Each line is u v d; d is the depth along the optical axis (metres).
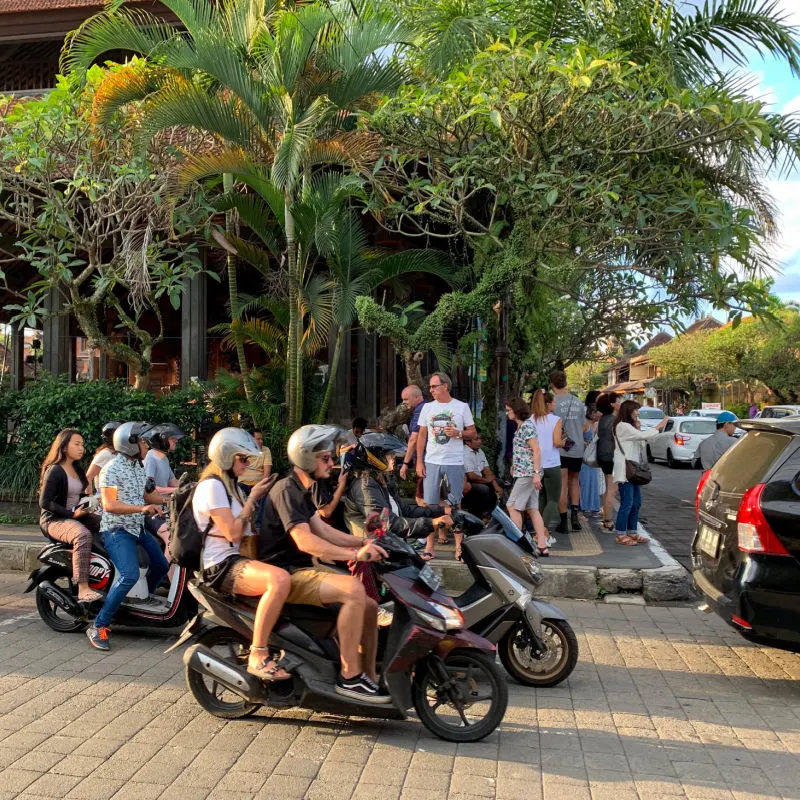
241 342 11.42
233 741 4.27
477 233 10.14
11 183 10.62
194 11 10.19
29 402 10.40
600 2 11.00
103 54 14.46
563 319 14.88
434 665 4.32
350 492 4.97
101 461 7.06
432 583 4.34
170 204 10.02
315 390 11.81
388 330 9.67
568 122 9.52
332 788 3.74
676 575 7.54
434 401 8.08
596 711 4.80
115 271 10.55
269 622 4.25
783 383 42.94
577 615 7.04
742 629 5.04
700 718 4.70
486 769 3.97
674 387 53.56
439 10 10.29
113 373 15.50
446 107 9.47
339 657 4.39
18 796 3.61
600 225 9.63
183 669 5.48
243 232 13.75
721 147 10.43
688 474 22.89
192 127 10.59
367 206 10.26
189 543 4.46
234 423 11.21
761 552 4.98
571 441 9.89
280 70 9.63
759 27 11.18
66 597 6.29
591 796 3.70
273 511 4.43
